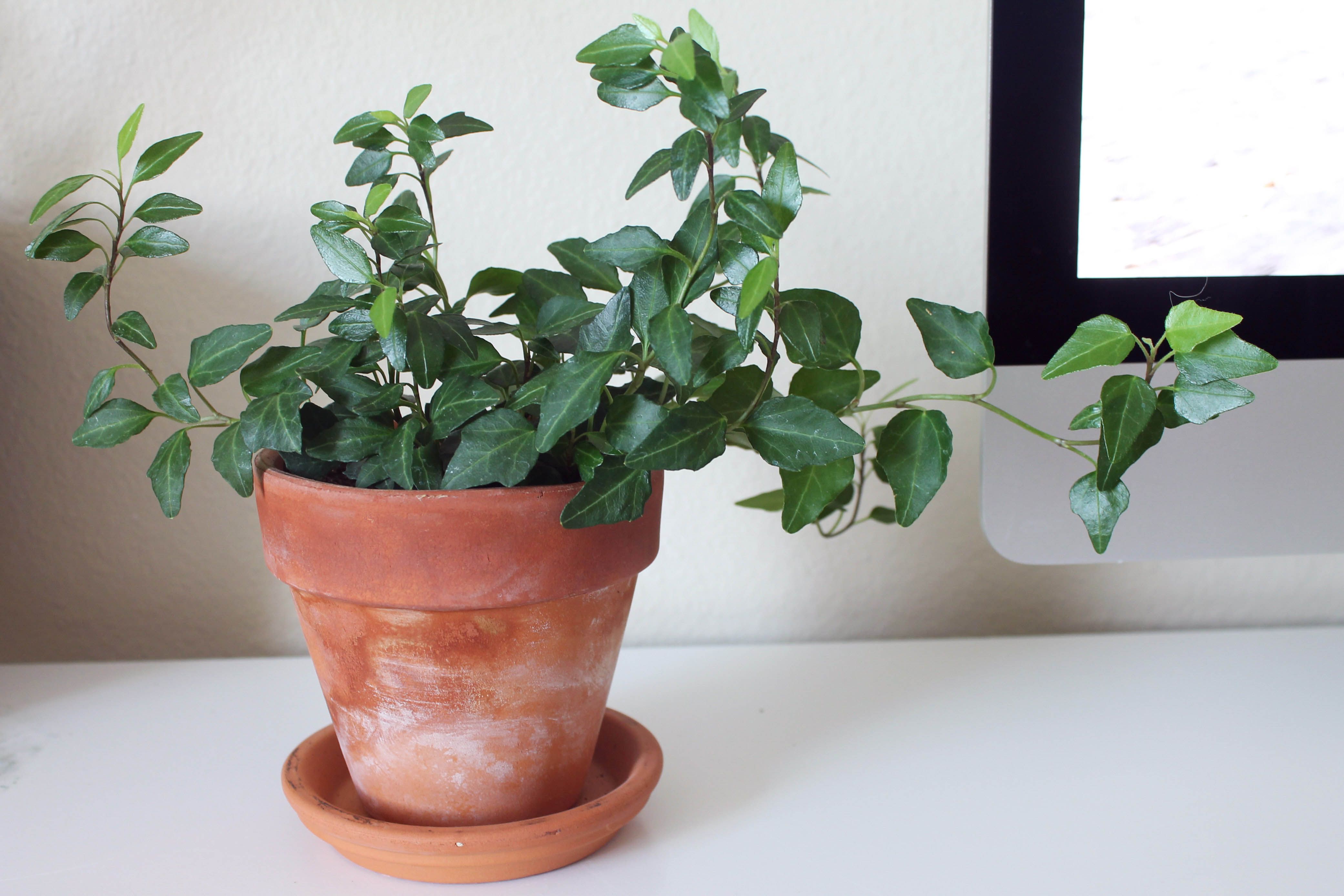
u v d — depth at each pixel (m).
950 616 0.79
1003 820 0.48
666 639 0.78
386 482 0.42
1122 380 0.39
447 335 0.40
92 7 0.68
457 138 0.71
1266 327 0.55
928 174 0.74
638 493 0.37
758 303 0.34
